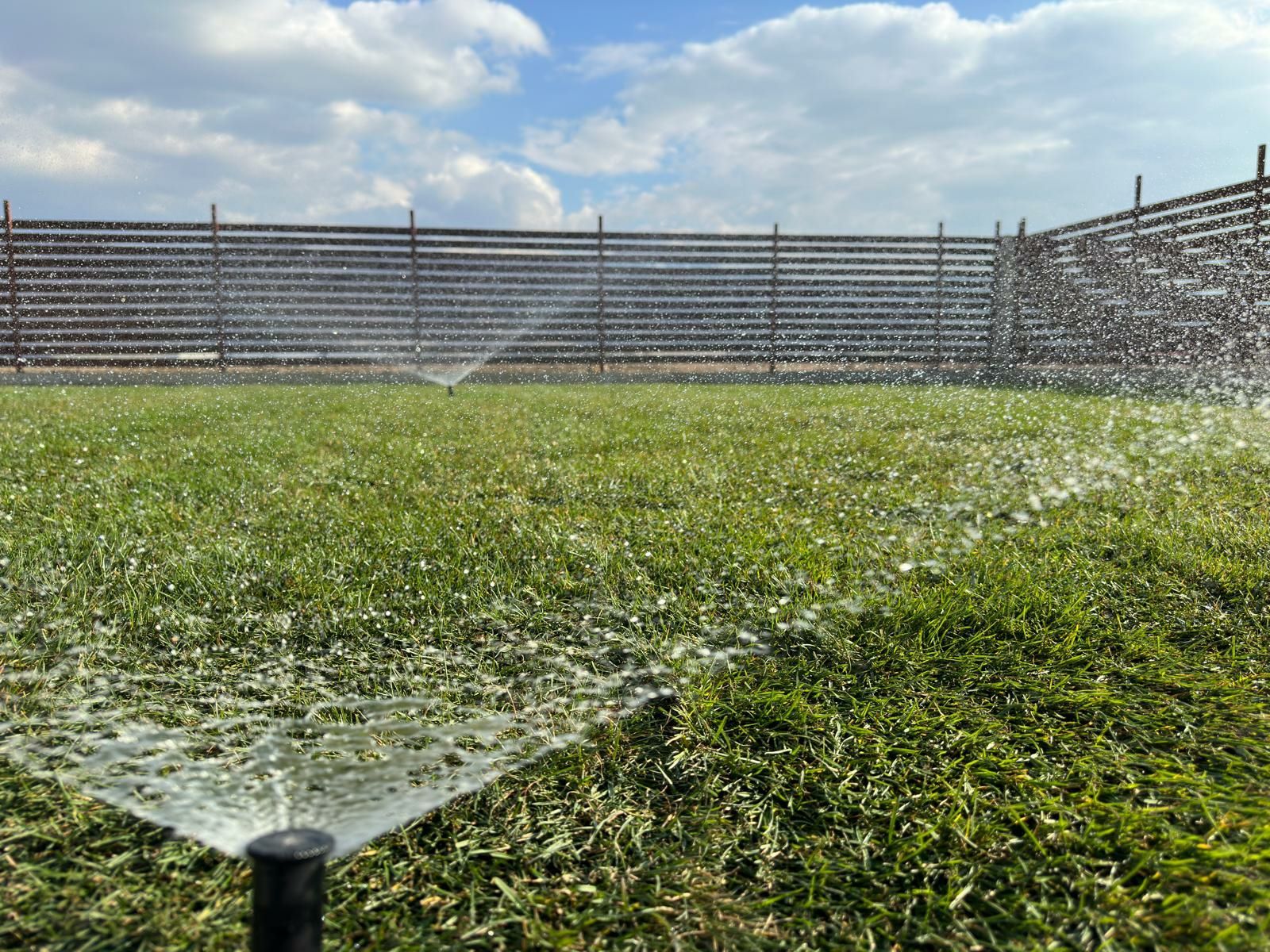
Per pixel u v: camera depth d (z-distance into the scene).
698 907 1.03
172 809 1.18
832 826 1.19
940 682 1.58
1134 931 0.97
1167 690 1.54
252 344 11.96
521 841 1.14
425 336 12.43
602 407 6.46
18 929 0.96
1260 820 1.15
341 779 1.26
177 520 2.66
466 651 1.72
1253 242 8.55
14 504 2.79
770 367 13.13
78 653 1.68
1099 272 10.90
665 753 1.37
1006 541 2.39
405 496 3.07
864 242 12.99
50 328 11.45
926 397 7.26
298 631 1.80
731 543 2.33
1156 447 3.98
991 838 1.14
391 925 0.98
